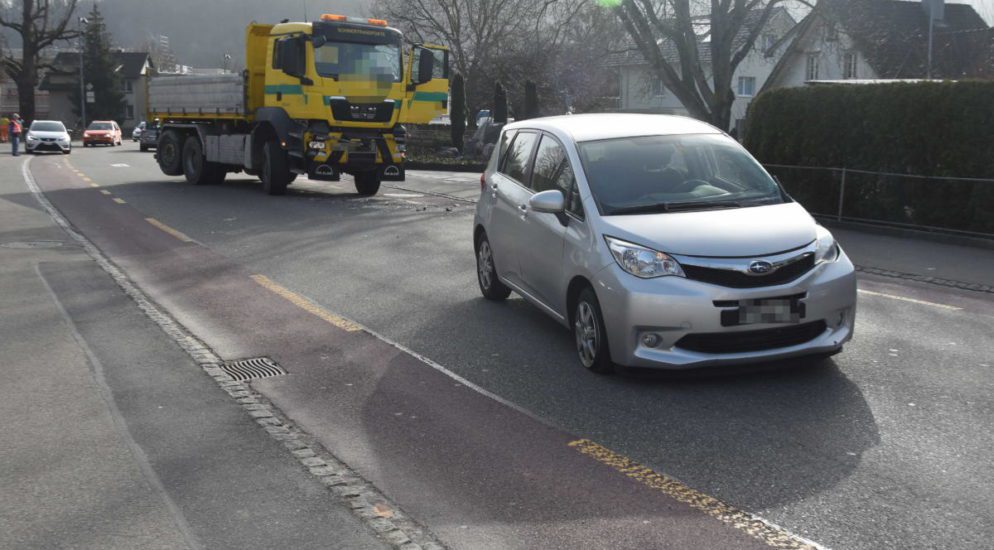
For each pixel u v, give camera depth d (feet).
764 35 110.52
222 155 73.36
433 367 22.89
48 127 158.20
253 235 47.11
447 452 17.06
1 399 20.33
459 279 34.63
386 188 78.07
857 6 92.27
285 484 15.61
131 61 377.91
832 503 14.60
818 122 51.96
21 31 244.01
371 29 63.46
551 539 13.44
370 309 29.63
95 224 51.72
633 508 14.49
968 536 13.39
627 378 21.58
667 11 91.61
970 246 43.42
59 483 15.66
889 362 22.70
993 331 26.12
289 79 63.16
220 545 13.35
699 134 25.30
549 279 24.27
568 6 99.30
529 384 21.29
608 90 201.05
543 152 26.35
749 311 19.95
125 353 24.32
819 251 20.93
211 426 18.60
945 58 134.41
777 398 19.94
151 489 15.40
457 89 151.94
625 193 22.80
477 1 179.52
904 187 47.14
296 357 24.03
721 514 14.25
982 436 17.54
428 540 13.46
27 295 31.71
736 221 21.27
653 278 20.18
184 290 33.01
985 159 43.57
